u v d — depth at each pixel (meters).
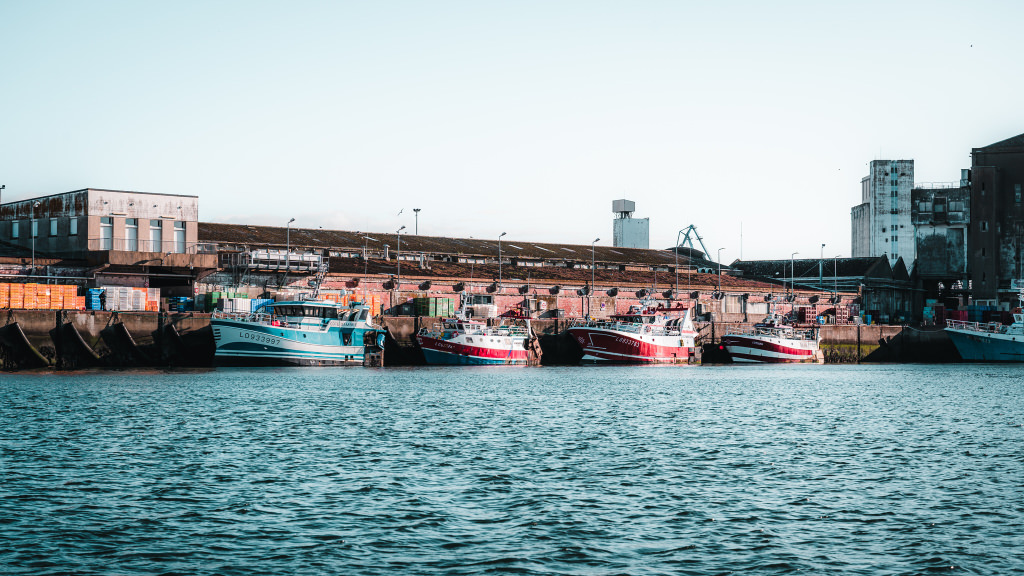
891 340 128.75
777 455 39.66
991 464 37.69
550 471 35.38
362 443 41.47
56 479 32.66
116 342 79.38
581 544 25.38
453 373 85.75
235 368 82.81
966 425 50.31
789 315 132.62
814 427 49.03
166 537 25.70
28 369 75.94
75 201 89.62
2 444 39.50
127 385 65.50
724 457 39.03
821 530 26.97
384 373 82.88
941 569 23.52
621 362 104.38
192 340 82.56
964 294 155.38
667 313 117.19
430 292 101.44
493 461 37.38
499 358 97.31
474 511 28.81
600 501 30.30
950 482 33.88
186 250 93.25
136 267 86.62
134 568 23.12
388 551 24.61
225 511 28.55
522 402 59.59
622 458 38.47
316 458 37.59
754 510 29.27
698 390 71.62
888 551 24.98
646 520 27.92
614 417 52.25
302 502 29.80
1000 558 24.36
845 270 149.88
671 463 37.41
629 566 23.59
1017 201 149.38
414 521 27.56
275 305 84.81
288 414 50.88
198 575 22.67
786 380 84.50
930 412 56.88
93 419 47.47
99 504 29.17
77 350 77.88
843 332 125.19
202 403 55.22
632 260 140.38
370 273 100.31
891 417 53.97
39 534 25.77
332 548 24.83
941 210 154.88
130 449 39.00
